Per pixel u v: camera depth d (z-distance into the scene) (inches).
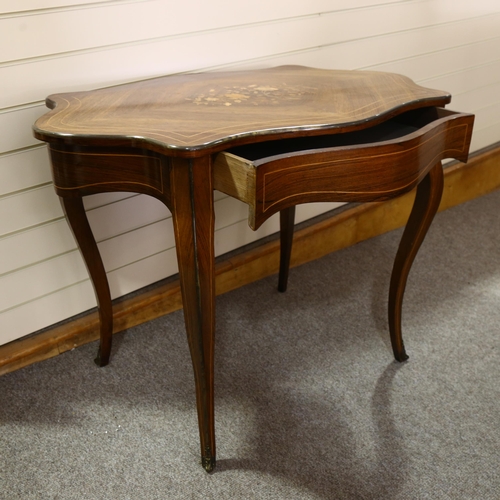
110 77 45.8
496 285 62.7
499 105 83.4
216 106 36.6
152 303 55.6
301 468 39.4
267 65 55.7
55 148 34.1
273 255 63.6
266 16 53.2
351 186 32.7
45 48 41.7
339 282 63.1
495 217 79.0
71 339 51.8
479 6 72.6
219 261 60.3
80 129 31.8
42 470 39.4
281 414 44.2
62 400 46.0
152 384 47.8
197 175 29.6
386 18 63.3
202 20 49.1
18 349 49.4
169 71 49.1
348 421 43.6
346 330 54.8
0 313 48.1
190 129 31.0
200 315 33.3
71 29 42.3
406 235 44.4
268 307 58.4
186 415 44.4
